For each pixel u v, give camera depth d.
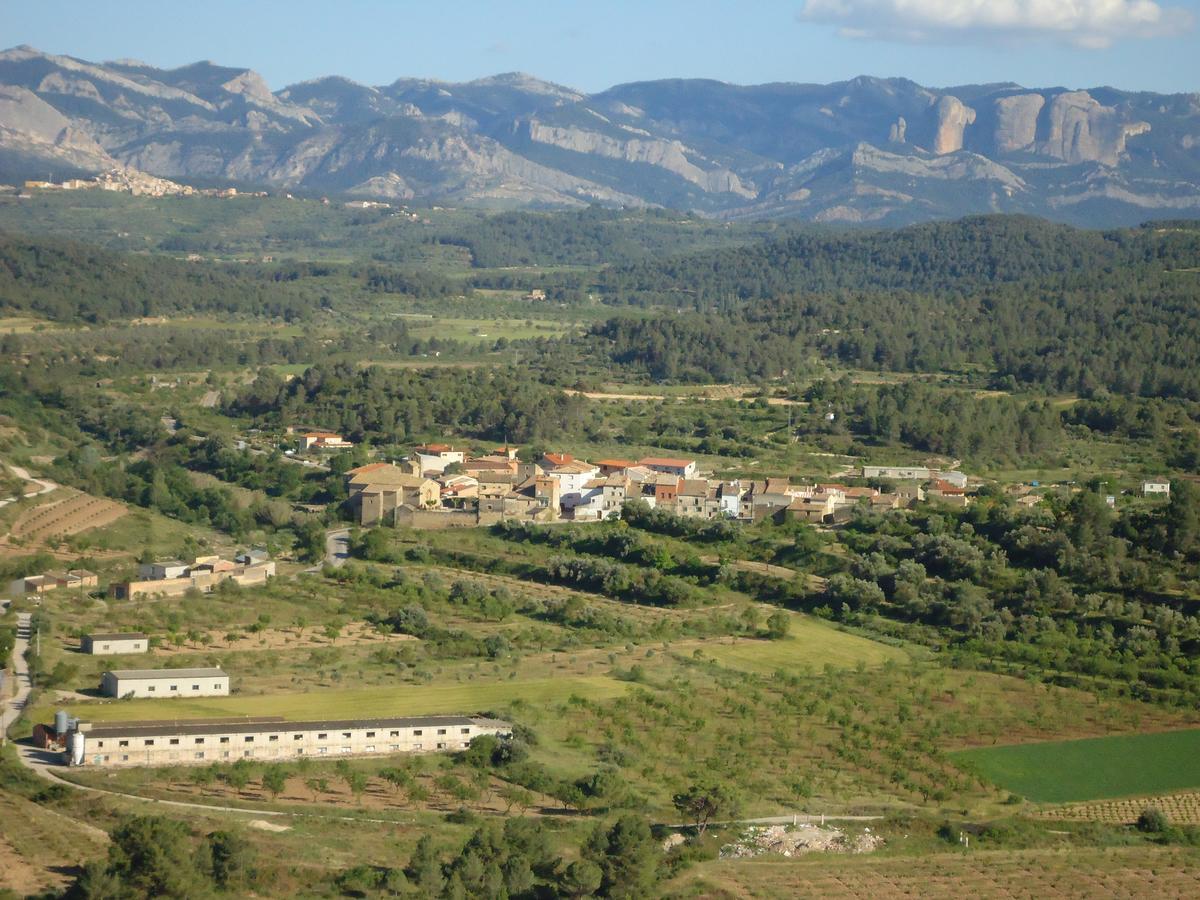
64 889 183.62
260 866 191.75
